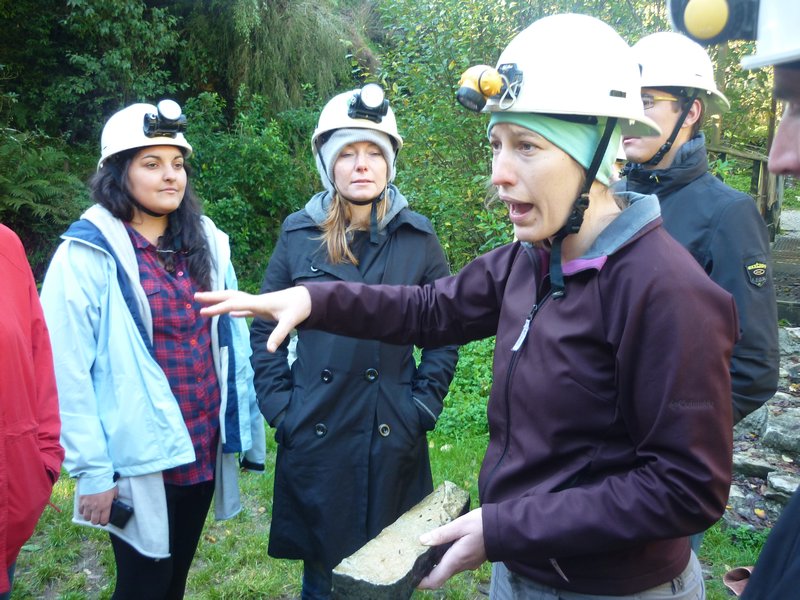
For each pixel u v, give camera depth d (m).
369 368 2.47
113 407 2.32
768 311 2.12
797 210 15.70
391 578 1.33
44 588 3.41
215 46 12.59
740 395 2.11
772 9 0.76
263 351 2.66
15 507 1.92
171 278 2.48
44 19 11.14
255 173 11.29
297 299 1.60
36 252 9.84
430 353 2.68
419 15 6.92
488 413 1.53
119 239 2.37
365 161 2.43
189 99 11.67
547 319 1.39
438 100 6.83
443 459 4.68
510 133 1.31
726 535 3.62
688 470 1.20
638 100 1.30
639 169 2.37
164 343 2.45
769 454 4.02
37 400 2.06
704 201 2.23
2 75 11.09
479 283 1.70
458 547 1.33
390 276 2.53
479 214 6.18
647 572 1.36
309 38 12.79
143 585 2.42
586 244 1.37
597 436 1.33
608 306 1.30
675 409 1.21
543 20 1.31
